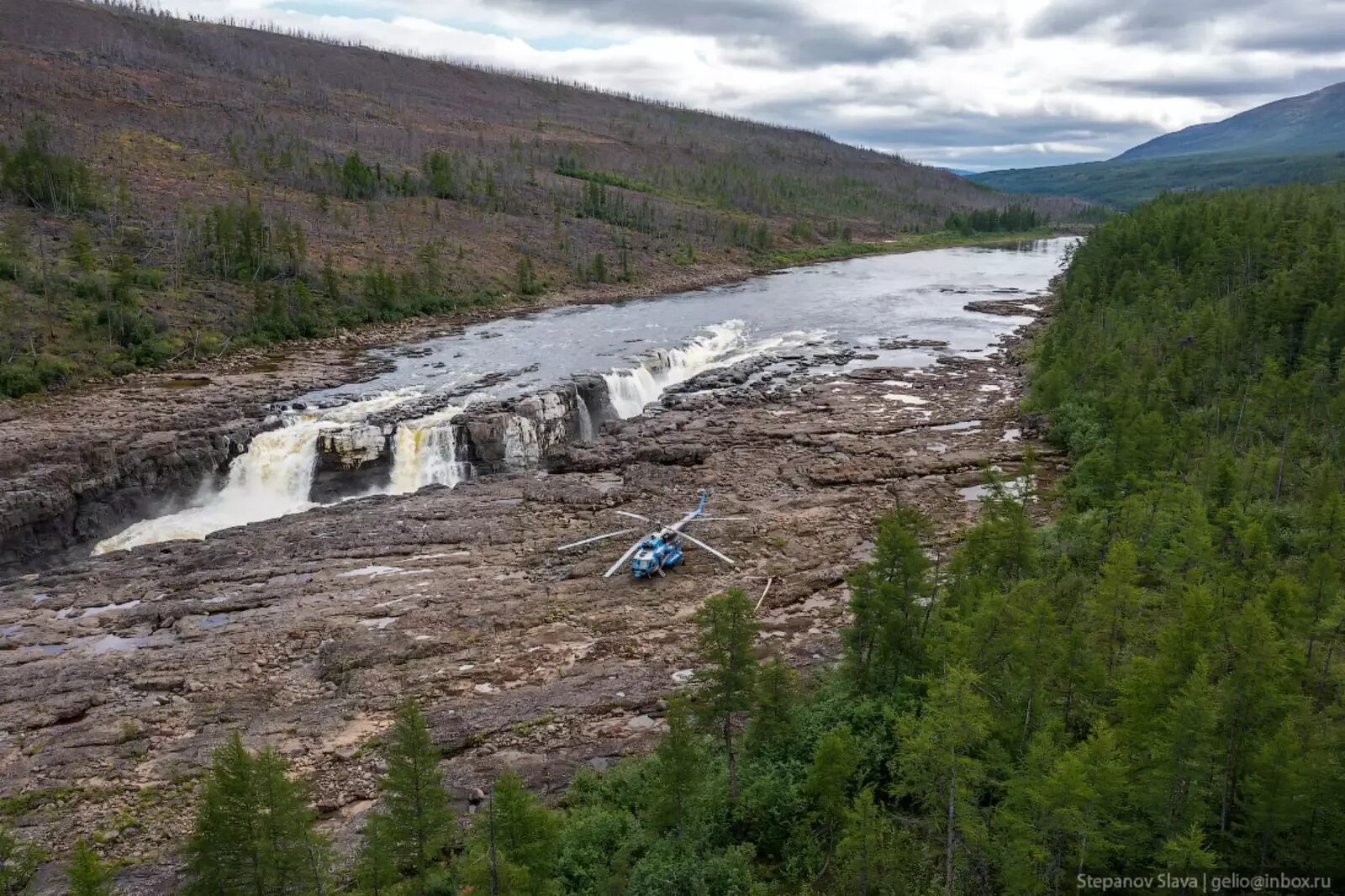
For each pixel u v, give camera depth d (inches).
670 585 1867.6
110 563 2017.7
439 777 952.9
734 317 5044.3
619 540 2096.5
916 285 6525.6
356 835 1136.2
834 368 3838.6
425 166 7431.1
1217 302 3462.1
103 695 1487.5
